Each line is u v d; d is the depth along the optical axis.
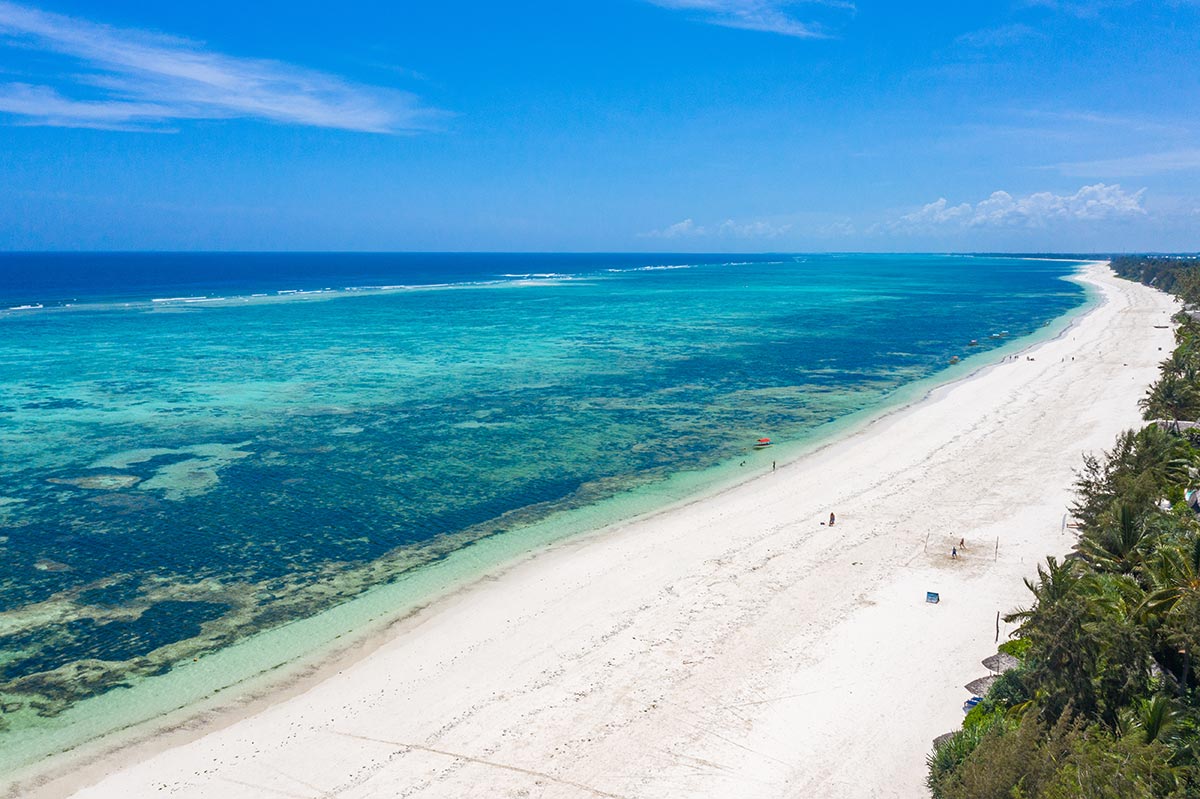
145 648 30.30
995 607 32.62
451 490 47.97
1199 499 34.47
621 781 22.94
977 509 43.41
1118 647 21.97
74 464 51.78
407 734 25.20
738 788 22.66
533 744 24.59
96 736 25.27
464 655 29.78
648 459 54.56
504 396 74.38
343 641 30.92
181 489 47.44
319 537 40.75
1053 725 21.81
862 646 29.88
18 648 30.11
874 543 39.19
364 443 57.72
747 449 57.00
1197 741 19.77
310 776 23.31
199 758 24.20
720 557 37.97
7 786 22.95
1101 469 47.19
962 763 21.00
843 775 23.14
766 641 30.39
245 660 29.59
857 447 56.69
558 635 31.11
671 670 28.55
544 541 40.47
